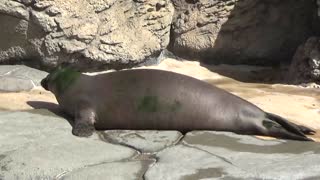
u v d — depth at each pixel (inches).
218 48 735.7
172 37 733.9
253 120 443.5
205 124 446.0
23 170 360.2
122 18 661.9
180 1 722.2
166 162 376.2
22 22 595.8
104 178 352.5
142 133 443.8
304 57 680.4
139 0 672.4
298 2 741.3
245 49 745.6
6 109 501.0
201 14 722.2
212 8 721.6
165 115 447.5
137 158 392.2
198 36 728.3
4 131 424.5
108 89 462.0
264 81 703.1
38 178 356.2
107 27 644.1
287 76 708.0
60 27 605.0
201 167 366.0
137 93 452.1
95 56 640.4
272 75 724.0
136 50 674.8
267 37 748.0
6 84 564.1
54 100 540.7
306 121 517.3
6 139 408.8
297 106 565.3
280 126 442.0
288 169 357.7
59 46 613.9
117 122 454.3
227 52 741.9
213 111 445.4
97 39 640.4
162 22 697.6
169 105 446.3
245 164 369.7
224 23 728.3
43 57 616.4
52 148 395.5
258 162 373.4
